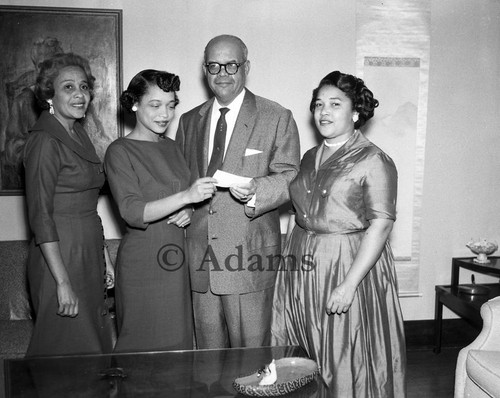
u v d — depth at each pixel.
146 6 3.82
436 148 4.13
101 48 3.80
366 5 3.97
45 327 2.62
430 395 3.42
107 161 2.61
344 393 2.48
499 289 3.96
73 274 2.61
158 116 2.60
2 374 2.28
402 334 2.60
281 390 2.06
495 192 4.21
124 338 2.63
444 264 4.22
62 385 2.19
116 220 3.91
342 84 2.53
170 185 2.62
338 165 2.53
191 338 2.71
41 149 2.52
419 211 4.12
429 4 4.01
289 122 2.79
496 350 2.61
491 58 4.11
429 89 4.09
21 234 3.85
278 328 2.75
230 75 2.69
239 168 2.73
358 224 2.52
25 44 3.74
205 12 3.87
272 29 3.93
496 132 4.17
